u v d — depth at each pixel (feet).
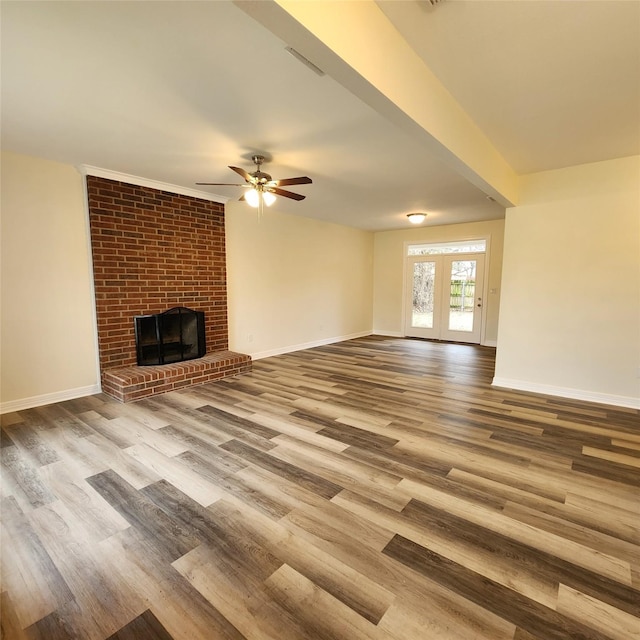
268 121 8.68
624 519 6.37
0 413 11.08
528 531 6.06
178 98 7.63
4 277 10.96
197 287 15.76
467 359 19.16
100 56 6.23
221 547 5.71
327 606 4.68
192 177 13.23
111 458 8.45
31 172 11.23
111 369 13.23
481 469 8.00
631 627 4.39
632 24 5.54
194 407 11.73
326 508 6.66
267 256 19.26
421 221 21.27
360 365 17.74
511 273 13.60
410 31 5.76
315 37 4.18
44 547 5.71
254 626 4.41
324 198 16.46
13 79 6.91
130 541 5.84
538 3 5.15
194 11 5.19
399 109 5.91
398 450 8.86
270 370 16.63
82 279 12.53
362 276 26.81
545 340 13.16
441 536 5.94
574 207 12.27
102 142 9.98
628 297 11.69
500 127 9.18
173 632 4.34
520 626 4.40
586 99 7.80
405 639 4.25
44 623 4.46
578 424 10.44
